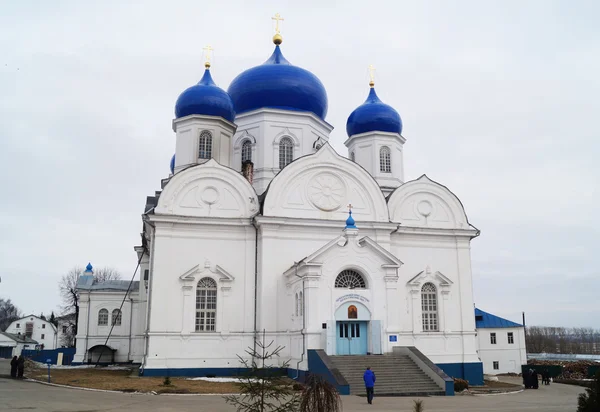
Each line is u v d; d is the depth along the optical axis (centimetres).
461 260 4325
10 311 16800
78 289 5744
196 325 3772
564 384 4381
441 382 3186
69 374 3878
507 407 2561
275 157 4638
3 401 2339
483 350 5516
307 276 3447
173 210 3866
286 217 3919
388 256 3628
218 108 4503
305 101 4775
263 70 4797
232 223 3922
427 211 4344
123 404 2317
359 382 3164
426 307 4188
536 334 16400
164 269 3766
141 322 5119
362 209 4150
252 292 3881
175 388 2902
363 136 4991
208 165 3988
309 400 1499
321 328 3416
